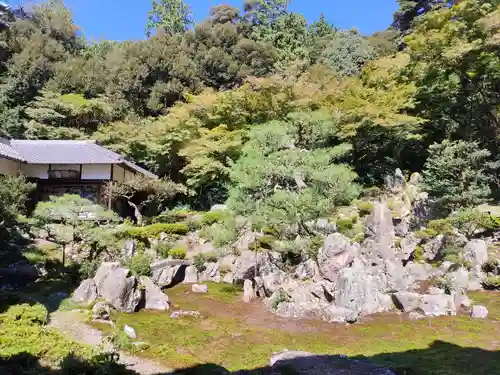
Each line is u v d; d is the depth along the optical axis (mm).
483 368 6910
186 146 22734
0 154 17828
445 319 10180
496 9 20234
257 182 13008
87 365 6168
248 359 7645
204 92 25531
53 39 33375
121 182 20609
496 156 18828
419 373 6668
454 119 21891
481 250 13805
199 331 9305
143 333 9016
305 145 16547
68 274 13195
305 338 8828
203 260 15406
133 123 27156
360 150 22234
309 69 27062
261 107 22703
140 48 32438
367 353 7859
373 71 24016
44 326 8469
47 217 14289
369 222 13602
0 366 6055
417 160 23266
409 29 34438
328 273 11266
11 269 12555
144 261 13133
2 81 28578
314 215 12273
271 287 11672
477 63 20203
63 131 25359
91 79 30500
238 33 36094
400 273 11977
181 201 23391
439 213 16422
